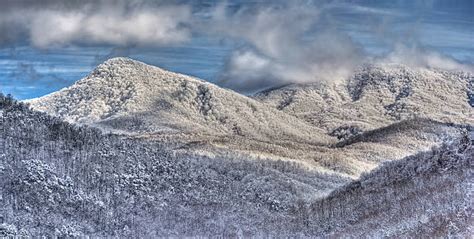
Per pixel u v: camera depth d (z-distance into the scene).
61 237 173.75
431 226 143.62
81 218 190.00
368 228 172.50
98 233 187.12
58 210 187.12
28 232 167.00
